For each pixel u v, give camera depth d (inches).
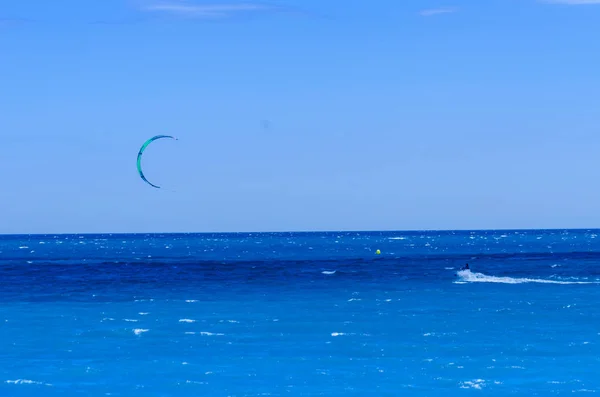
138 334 1849.2
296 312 2199.8
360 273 3627.0
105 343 1742.1
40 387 1360.7
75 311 2268.7
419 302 2397.9
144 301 2511.1
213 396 1296.8
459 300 2436.0
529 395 1283.2
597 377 1395.2
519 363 1505.9
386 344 1696.6
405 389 1326.3
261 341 1747.0
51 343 1745.8
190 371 1465.3
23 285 3117.6
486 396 1279.5
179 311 2250.2
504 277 3282.5
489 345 1676.9
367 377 1406.3
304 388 1337.4
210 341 1753.2
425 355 1583.4
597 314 2102.6
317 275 3521.2
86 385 1373.0
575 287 2817.4
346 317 2087.8
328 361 1536.7
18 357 1600.6
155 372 1460.4
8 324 2012.8
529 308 2228.1
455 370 1451.8
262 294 2689.5
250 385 1360.7
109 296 2672.2
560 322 1971.0
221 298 2576.3
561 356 1563.7
